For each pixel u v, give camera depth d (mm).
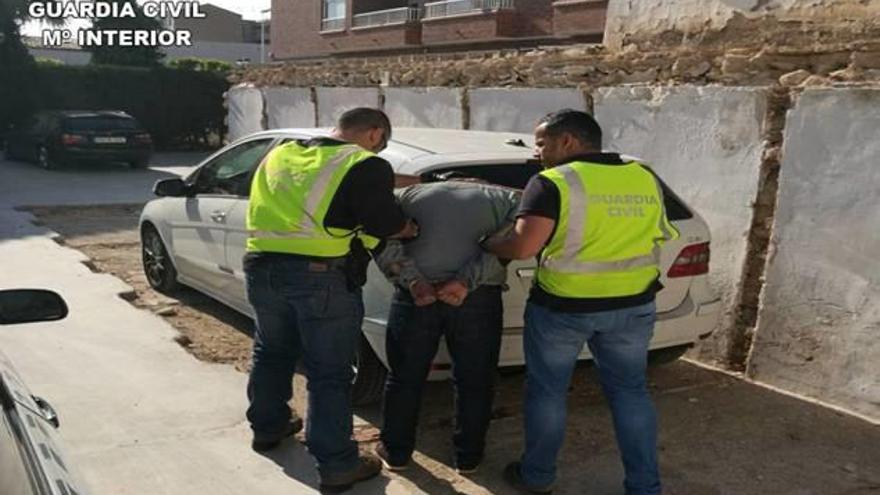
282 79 14602
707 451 4305
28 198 13875
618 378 3553
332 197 3479
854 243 4746
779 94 5285
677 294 4531
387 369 4531
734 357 5559
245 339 6078
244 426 4465
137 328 6180
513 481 3826
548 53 8469
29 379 5066
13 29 24438
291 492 3758
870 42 5355
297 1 36531
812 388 5016
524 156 4664
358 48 32344
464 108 8547
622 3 8242
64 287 7375
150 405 4719
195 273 6523
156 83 26234
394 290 4172
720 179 5594
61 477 2023
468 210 3656
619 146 6375
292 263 3555
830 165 4840
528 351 3602
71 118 18922
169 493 3723
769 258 5195
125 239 10156
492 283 3732
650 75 6832
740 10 7035
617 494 3838
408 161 4547
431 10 28953
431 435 4453
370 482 3881
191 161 22969
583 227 3322
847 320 4812
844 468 4125
